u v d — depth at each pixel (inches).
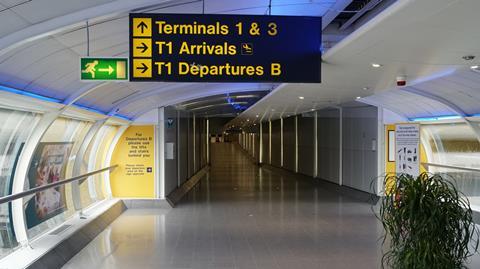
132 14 185.3
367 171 542.3
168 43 187.5
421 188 191.0
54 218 349.4
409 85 342.0
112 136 478.0
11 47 159.0
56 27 159.5
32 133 257.3
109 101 345.1
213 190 656.4
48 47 182.9
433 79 324.5
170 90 398.9
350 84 331.6
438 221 186.7
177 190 580.7
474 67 246.8
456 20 147.0
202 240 328.8
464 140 504.7
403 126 382.6
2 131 267.6
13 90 197.6
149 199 487.2
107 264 266.7
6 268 223.5
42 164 319.3
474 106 374.6
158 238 335.3
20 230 260.2
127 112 435.2
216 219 414.9
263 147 1338.6
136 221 406.9
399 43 184.9
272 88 469.1
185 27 187.9
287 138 993.5
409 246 194.1
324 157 713.6
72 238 301.6
